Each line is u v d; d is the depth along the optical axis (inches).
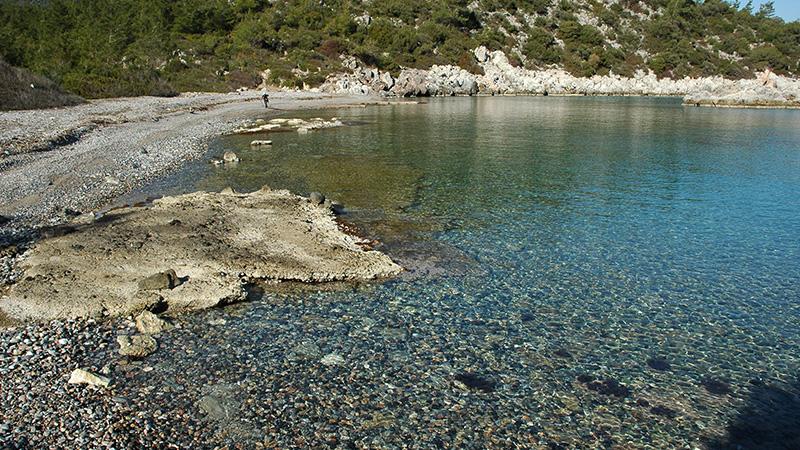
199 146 1227.9
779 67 4220.0
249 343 393.1
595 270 539.2
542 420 313.7
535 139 1437.0
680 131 1660.9
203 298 449.1
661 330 421.7
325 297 472.4
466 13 4124.0
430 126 1711.4
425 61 3540.8
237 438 292.0
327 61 3090.6
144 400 323.6
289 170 989.8
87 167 940.0
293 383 343.3
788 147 1318.9
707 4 4955.7
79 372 341.1
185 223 615.5
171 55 2711.6
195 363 365.4
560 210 748.0
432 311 447.8
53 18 2753.4
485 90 3607.3
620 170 1018.7
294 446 286.8
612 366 370.6
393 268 528.7
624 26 4638.3
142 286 459.8
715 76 4069.9
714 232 655.8
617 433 304.7
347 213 724.0
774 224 686.5
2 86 1563.7
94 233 579.5
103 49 2527.1
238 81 2687.0
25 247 564.4
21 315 418.0
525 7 4589.1
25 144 1044.5
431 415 315.3
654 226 678.5
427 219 701.9
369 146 1278.3
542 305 461.7
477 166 1047.0
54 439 284.7
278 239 581.9
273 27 3277.6
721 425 312.8
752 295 485.1
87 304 434.6
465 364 369.1
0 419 298.2
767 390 346.3
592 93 3838.6
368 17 3678.6
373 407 320.8
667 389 345.4
